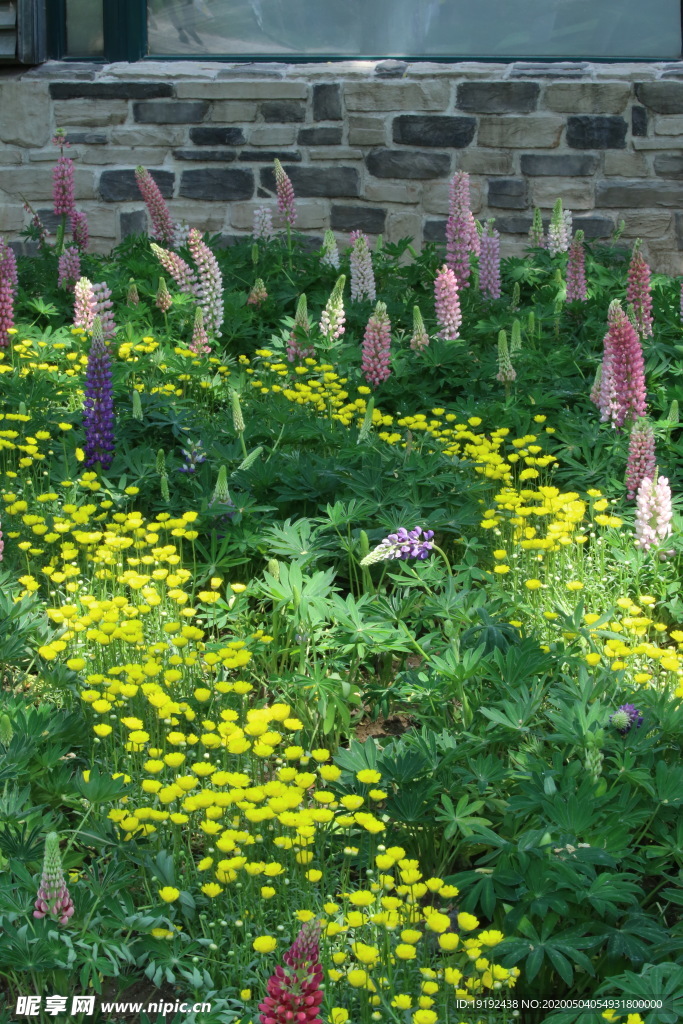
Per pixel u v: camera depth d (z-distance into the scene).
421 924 3.10
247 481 5.38
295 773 3.15
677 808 3.21
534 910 2.84
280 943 2.92
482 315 8.28
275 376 7.21
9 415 5.82
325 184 11.79
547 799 3.08
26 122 11.88
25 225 12.04
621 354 5.96
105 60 11.99
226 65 11.80
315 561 4.79
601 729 3.28
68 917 2.79
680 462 5.88
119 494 5.26
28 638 4.25
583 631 3.97
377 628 4.13
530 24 11.64
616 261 10.01
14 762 3.30
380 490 5.17
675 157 11.31
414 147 11.61
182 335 8.05
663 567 4.78
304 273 9.26
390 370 7.07
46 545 4.99
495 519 5.13
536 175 11.52
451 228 8.26
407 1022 2.69
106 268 9.19
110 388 5.54
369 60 11.84
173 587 4.50
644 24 11.52
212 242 9.83
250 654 4.04
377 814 3.35
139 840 3.28
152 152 11.88
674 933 2.88
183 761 3.29
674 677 3.89
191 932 2.96
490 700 3.81
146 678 3.86
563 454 6.02
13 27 11.72
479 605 4.22
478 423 6.14
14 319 8.11
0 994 2.85
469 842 3.11
